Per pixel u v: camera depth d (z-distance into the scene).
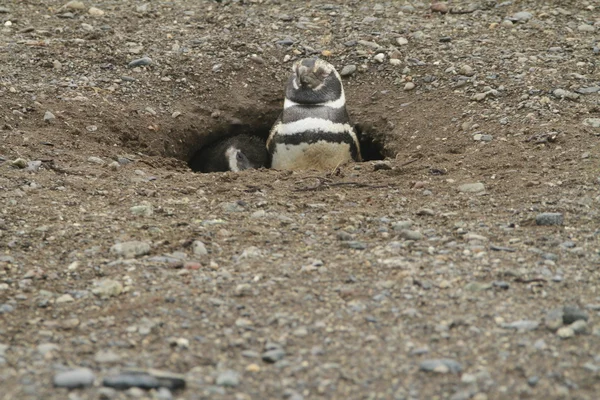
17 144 26.06
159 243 19.88
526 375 14.41
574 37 34.34
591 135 26.69
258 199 23.06
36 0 38.16
